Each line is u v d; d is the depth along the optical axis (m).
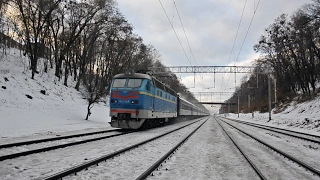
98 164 6.90
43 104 23.73
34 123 17.45
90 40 38.47
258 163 8.27
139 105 17.16
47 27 32.12
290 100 48.19
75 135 12.65
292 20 37.59
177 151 9.86
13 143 9.06
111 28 36.78
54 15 32.53
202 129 22.34
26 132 13.59
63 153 8.33
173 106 27.91
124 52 43.81
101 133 15.17
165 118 25.02
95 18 35.03
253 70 37.66
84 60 37.19
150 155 8.72
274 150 10.83
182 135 15.90
